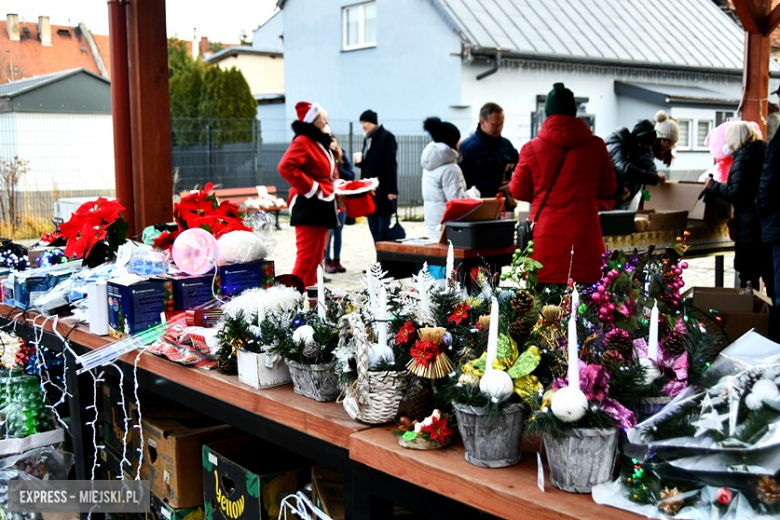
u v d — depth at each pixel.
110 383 3.09
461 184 5.45
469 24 17.50
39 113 15.21
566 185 3.91
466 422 1.59
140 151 4.05
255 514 2.32
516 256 1.98
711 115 19.80
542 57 17.78
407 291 2.21
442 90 17.78
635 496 1.41
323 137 5.12
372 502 1.83
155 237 3.21
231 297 2.84
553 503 1.43
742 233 4.73
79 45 32.41
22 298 3.30
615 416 1.45
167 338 2.51
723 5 23.75
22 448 3.08
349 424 1.86
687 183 6.00
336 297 2.49
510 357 1.60
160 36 4.02
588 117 19.05
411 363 1.76
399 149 17.44
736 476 1.34
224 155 17.56
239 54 30.33
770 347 1.56
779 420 1.36
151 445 2.81
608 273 1.82
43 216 14.46
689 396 1.48
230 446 2.57
